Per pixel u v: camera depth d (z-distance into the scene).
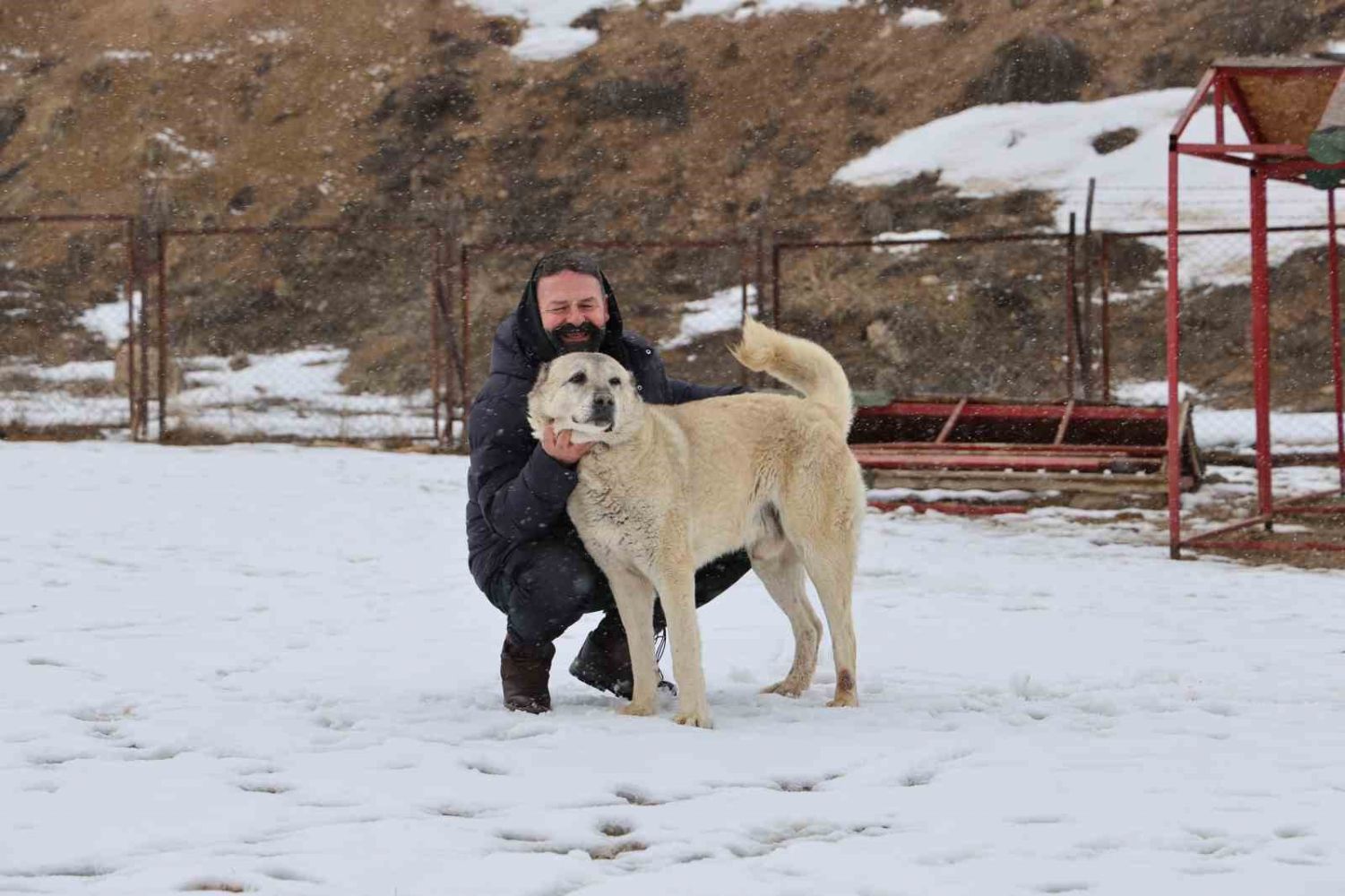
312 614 6.99
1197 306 19.88
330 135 27.45
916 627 6.84
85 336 22.73
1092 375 17.58
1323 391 17.67
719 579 5.30
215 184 26.47
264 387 20.59
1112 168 23.58
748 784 3.72
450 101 27.88
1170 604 7.77
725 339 20.91
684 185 25.34
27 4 31.39
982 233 22.50
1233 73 10.20
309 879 2.89
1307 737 4.30
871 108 26.17
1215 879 2.85
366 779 3.71
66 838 3.16
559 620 4.70
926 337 20.25
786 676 5.61
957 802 3.48
